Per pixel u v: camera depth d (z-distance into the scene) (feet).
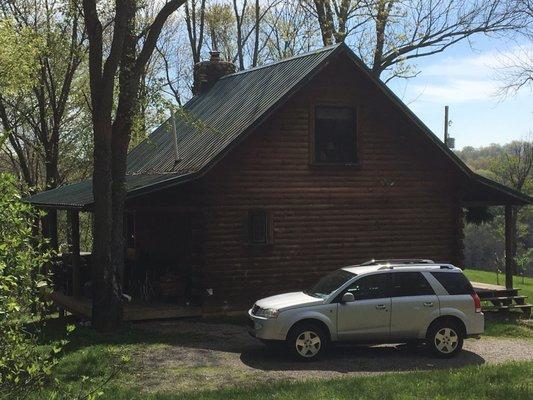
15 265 17.26
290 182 57.31
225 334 47.29
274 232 56.70
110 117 45.34
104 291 45.85
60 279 64.80
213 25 133.80
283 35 126.31
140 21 71.51
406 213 61.46
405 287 40.47
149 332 46.93
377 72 98.07
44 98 95.61
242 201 55.72
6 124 95.40
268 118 56.39
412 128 61.05
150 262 62.69
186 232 57.16
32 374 18.42
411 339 40.22
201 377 34.65
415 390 29.48
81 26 88.58
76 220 58.54
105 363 36.11
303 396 28.53
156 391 31.63
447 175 63.21
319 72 55.83
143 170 67.97
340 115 59.31
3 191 17.72
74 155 111.34
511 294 64.34
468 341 48.26
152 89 49.24
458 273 41.45
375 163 60.23
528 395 28.25
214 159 52.03
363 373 35.96
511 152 151.43
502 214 149.28
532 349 45.16
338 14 100.17
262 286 56.13
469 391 29.14
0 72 79.61
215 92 76.84
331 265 58.44
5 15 87.25
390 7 94.02
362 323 39.37
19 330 17.49
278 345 39.50
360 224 59.67
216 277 54.70
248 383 33.06
